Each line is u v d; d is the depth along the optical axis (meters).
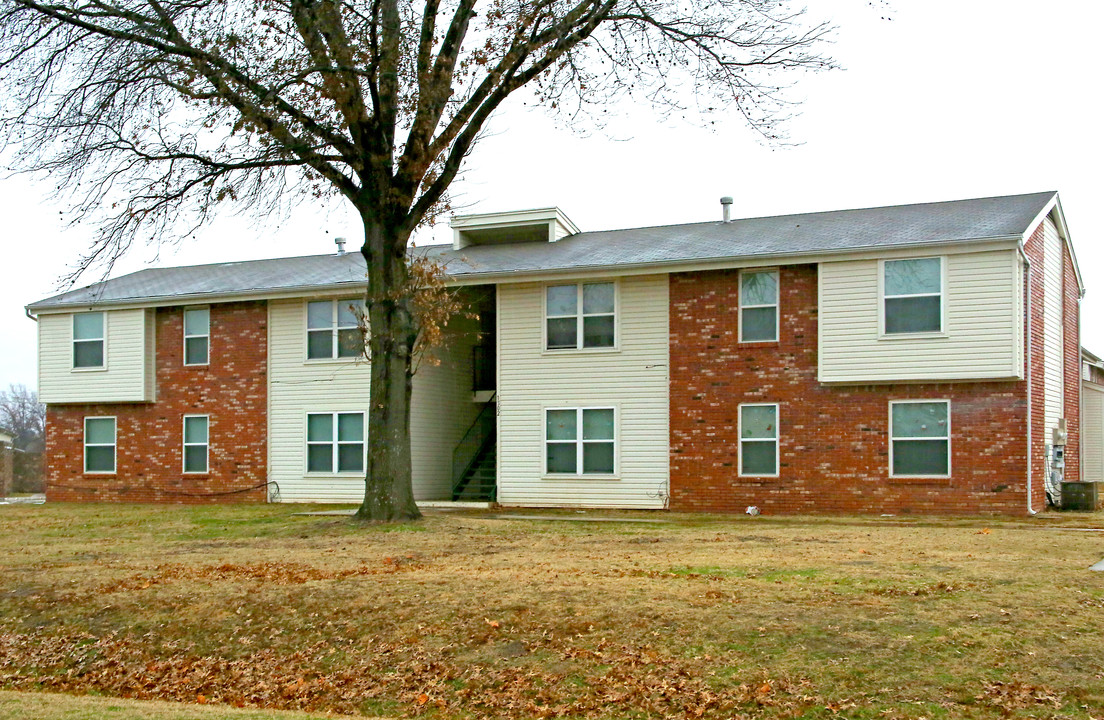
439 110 16.88
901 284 20.34
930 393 20.41
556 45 16.84
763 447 21.64
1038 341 21.53
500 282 23.45
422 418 25.48
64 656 10.28
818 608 9.51
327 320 26.05
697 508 22.08
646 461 22.59
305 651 9.80
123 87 16.69
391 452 17.66
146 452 27.62
